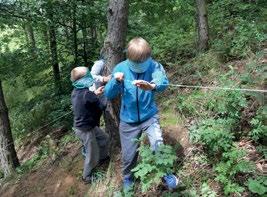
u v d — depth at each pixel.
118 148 5.05
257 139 4.20
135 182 4.41
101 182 4.93
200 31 6.41
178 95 5.45
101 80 4.67
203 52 6.36
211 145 4.18
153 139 4.02
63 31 8.79
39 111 8.98
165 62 6.96
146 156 3.86
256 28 6.10
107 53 4.92
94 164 5.02
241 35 6.07
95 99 4.75
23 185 6.07
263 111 4.22
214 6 7.97
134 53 3.79
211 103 4.81
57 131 7.55
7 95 11.40
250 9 7.30
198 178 4.11
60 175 5.66
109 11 4.86
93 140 4.92
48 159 6.39
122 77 3.97
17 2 7.14
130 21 8.45
